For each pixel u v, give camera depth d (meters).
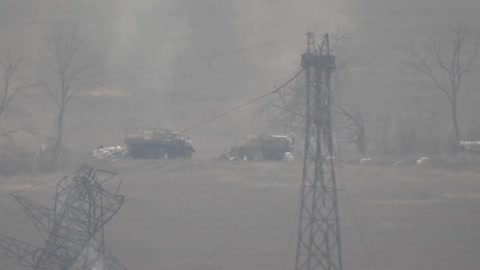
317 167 157.00
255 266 174.75
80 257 146.50
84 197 148.62
